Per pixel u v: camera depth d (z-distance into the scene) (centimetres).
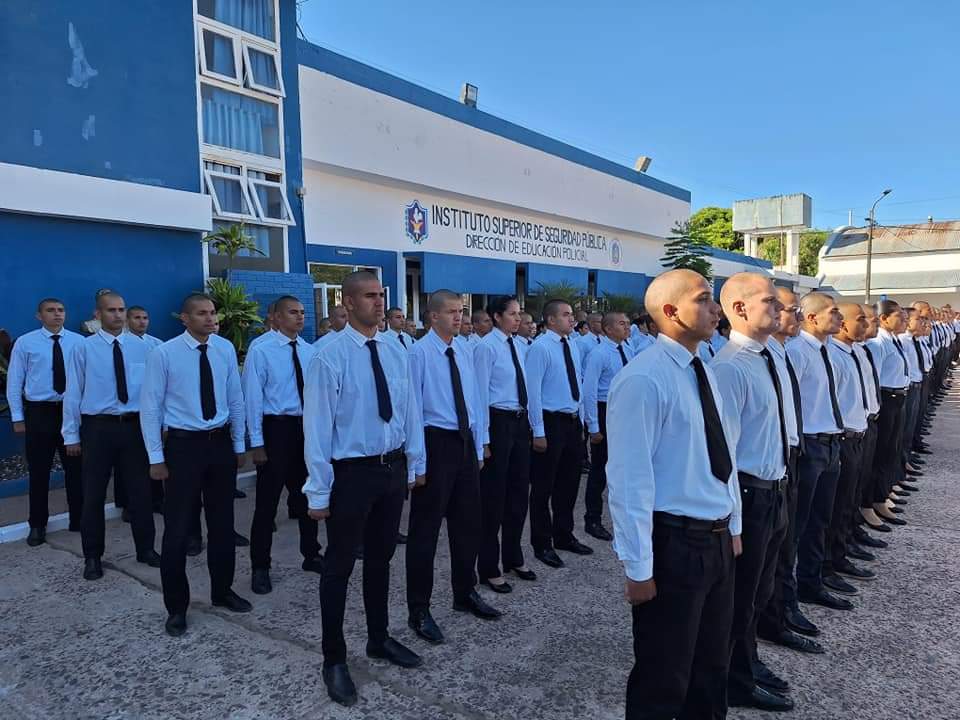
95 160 680
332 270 1187
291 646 354
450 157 1391
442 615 391
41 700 305
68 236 666
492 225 1574
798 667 330
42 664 336
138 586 435
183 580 373
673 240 2359
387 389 318
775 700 294
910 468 738
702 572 226
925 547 499
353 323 319
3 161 614
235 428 412
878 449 546
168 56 741
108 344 468
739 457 290
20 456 670
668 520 226
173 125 747
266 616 391
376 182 1255
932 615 387
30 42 630
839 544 443
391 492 324
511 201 1588
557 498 499
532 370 452
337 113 1133
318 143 1101
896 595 415
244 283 814
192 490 378
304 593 425
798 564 409
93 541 450
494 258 1580
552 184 1739
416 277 1408
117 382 459
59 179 641
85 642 358
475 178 1470
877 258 4184
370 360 318
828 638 360
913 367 665
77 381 466
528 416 450
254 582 427
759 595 303
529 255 1709
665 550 226
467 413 385
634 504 220
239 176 841
